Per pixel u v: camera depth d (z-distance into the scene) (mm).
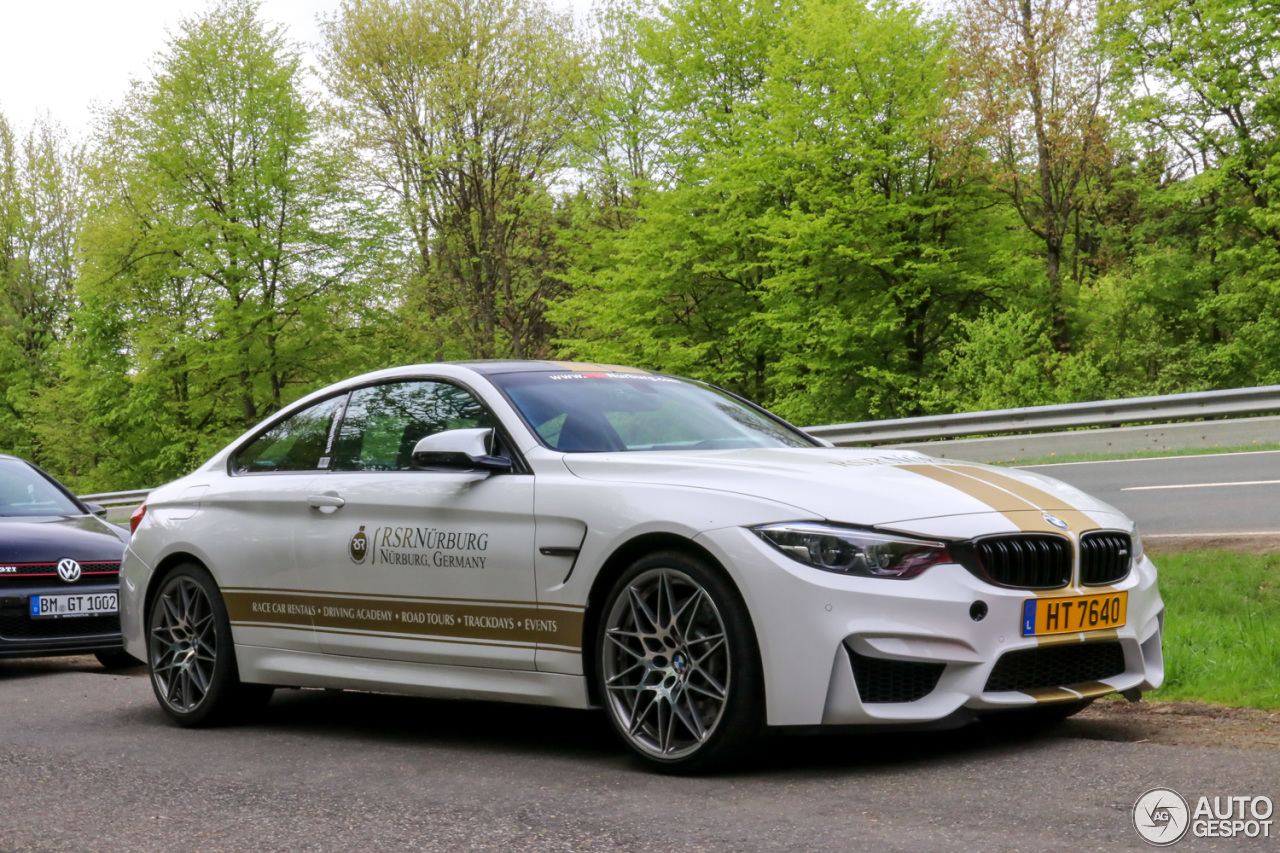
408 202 32500
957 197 25844
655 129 28812
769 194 27281
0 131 40781
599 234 31344
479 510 4188
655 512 3727
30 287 40188
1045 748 3814
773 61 26438
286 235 30516
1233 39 26641
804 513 3537
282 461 5129
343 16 32250
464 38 31578
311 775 3920
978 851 2688
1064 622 3686
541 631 4000
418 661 4391
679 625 3686
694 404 4848
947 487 3777
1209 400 16031
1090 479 13734
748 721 3523
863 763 3703
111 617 7379
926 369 27156
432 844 2971
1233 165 26703
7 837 3240
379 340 33188
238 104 30094
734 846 2826
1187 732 4121
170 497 5473
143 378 31344
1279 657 5199
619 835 2975
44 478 8609
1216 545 8688
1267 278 27594
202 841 3109
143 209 30156
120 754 4445
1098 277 33188
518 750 4219
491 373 4621
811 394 26766
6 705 5836
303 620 4762
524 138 31547
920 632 3430
